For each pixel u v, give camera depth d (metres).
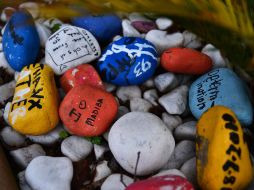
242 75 0.90
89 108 0.78
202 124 0.71
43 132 0.81
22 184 0.76
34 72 0.84
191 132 0.80
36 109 0.78
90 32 0.94
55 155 0.81
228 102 0.79
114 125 0.76
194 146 0.79
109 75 0.87
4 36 0.93
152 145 0.72
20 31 0.90
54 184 0.73
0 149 0.78
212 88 0.82
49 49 0.90
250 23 0.69
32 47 0.91
